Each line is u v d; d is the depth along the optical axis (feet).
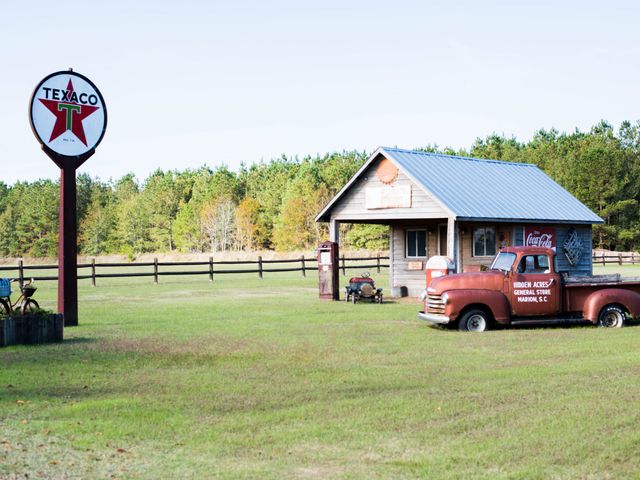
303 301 79.77
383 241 234.79
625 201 203.51
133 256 240.94
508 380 33.01
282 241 271.90
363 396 29.89
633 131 242.17
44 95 56.90
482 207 78.43
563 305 54.90
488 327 53.83
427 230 88.74
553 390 30.60
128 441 23.43
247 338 48.37
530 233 84.84
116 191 441.27
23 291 48.85
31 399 29.53
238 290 98.58
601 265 176.55
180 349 43.34
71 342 46.50
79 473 20.24
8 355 41.11
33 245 329.72
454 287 53.52
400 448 22.52
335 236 87.35
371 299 80.48
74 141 57.93
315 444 23.00
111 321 59.00
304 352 42.11
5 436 24.00
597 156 208.85
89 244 342.23
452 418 26.09
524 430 24.30
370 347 44.09
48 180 417.69
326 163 328.29
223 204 315.78
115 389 31.58
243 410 27.61
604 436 23.49
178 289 101.04
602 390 30.58
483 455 21.67
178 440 23.53
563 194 93.40
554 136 299.79
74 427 25.03
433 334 50.65
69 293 56.18
